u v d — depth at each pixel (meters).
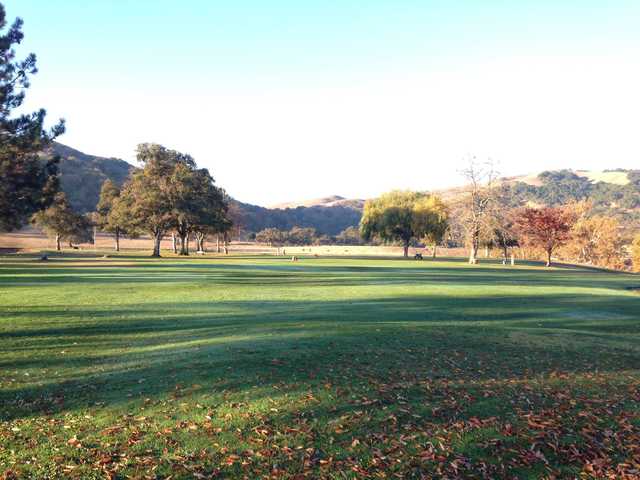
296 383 9.80
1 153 26.83
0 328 16.53
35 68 27.31
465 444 7.36
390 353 12.70
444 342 14.45
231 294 27.98
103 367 11.48
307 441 7.40
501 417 8.41
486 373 11.23
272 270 51.00
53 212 90.75
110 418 8.30
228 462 6.77
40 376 10.80
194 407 8.66
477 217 76.12
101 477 6.45
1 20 26.83
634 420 8.50
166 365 11.30
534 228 79.44
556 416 8.54
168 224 85.44
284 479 6.38
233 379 10.05
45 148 28.78
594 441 7.59
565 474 6.62
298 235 174.00
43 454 7.07
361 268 57.50
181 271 46.41
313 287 32.97
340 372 10.68
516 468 6.73
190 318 19.02
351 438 7.50
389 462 6.82
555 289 36.09
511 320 20.56
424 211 95.38
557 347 14.43
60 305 22.17
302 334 14.88
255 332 15.38
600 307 26.03
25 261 62.44
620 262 115.12
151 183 84.12
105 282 33.78
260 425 7.90
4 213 27.44
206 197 88.19
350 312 21.20
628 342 15.88
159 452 7.09
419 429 7.82
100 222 101.88
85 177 190.50
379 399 9.03
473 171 76.25
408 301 26.14
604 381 10.92
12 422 8.18
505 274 53.59
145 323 17.80
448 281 40.62
